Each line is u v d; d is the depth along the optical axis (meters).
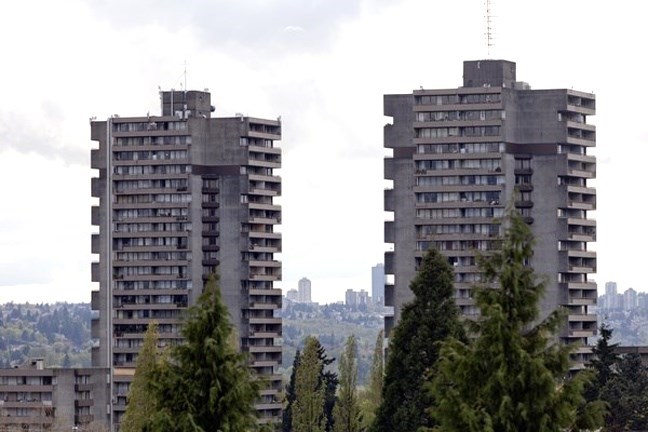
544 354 163.25
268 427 171.50
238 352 171.75
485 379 161.12
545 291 164.62
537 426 159.38
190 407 168.00
